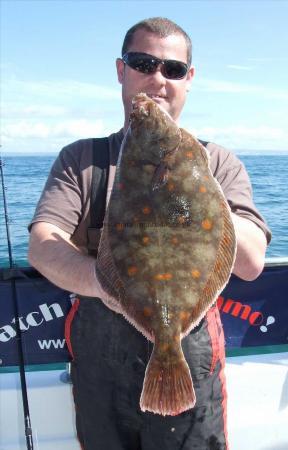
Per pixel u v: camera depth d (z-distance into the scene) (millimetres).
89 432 932
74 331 934
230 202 914
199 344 872
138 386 872
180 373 733
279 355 1404
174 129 811
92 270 806
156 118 808
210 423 888
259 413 1225
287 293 1321
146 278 753
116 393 889
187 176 784
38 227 900
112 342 880
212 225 766
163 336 740
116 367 880
